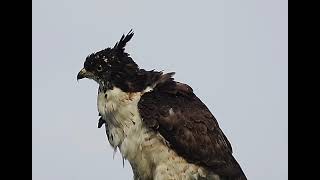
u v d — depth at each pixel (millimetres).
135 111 11211
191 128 11258
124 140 11445
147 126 11055
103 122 12156
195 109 11586
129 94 11375
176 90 11609
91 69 11773
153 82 11617
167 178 11242
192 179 11344
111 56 11672
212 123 11727
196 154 11273
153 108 11102
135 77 11555
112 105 11445
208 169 11430
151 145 11148
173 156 11156
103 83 11680
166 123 11031
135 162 11531
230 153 12102
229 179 11711
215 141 11586
